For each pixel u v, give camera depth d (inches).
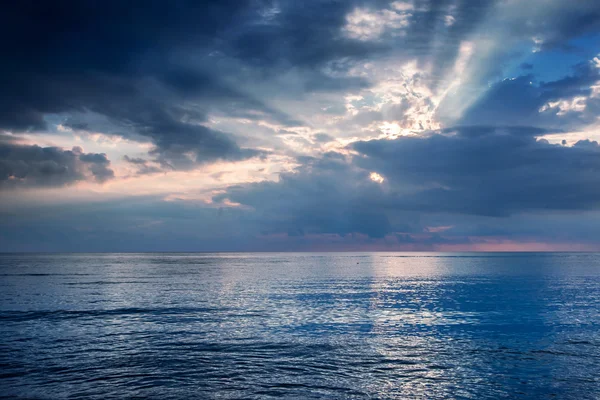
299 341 1090.1
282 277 3481.8
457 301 1886.1
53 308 1667.1
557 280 3105.3
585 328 1259.2
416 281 3073.3
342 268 5201.8
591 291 2295.8
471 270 4650.6
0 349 1009.5
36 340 1103.6
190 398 701.9
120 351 989.8
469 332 1203.2
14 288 2456.9
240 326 1286.9
